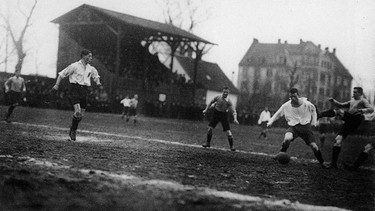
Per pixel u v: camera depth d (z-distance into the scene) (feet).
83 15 141.08
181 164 28.14
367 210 18.56
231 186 21.12
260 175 26.84
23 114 76.23
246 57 318.45
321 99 310.45
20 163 21.95
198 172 25.07
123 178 20.11
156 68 157.89
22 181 17.16
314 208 17.67
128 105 97.35
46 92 118.93
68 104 121.08
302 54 306.35
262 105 230.07
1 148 27.63
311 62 305.53
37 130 45.11
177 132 70.38
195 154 36.47
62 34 149.38
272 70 307.17
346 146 77.71
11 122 54.19
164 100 159.94
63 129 49.70
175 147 41.68
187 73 221.25
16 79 53.83
